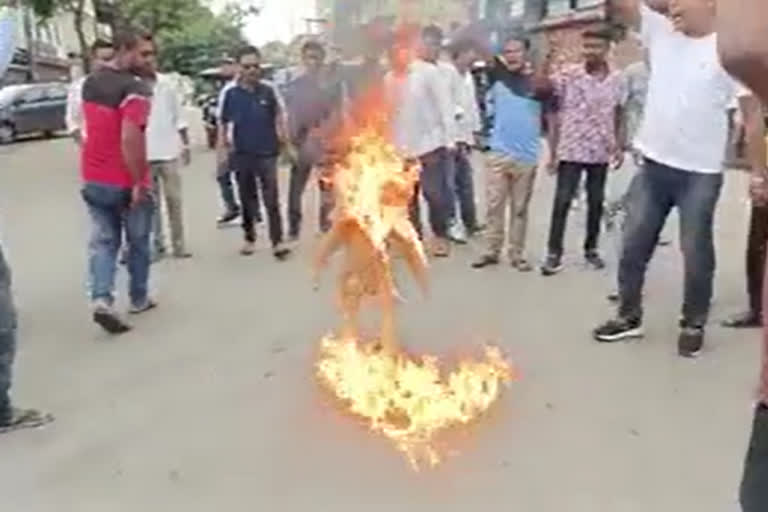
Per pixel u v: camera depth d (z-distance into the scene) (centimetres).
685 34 423
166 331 507
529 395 397
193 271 655
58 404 400
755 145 405
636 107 620
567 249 695
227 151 714
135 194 506
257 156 692
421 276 548
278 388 413
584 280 603
